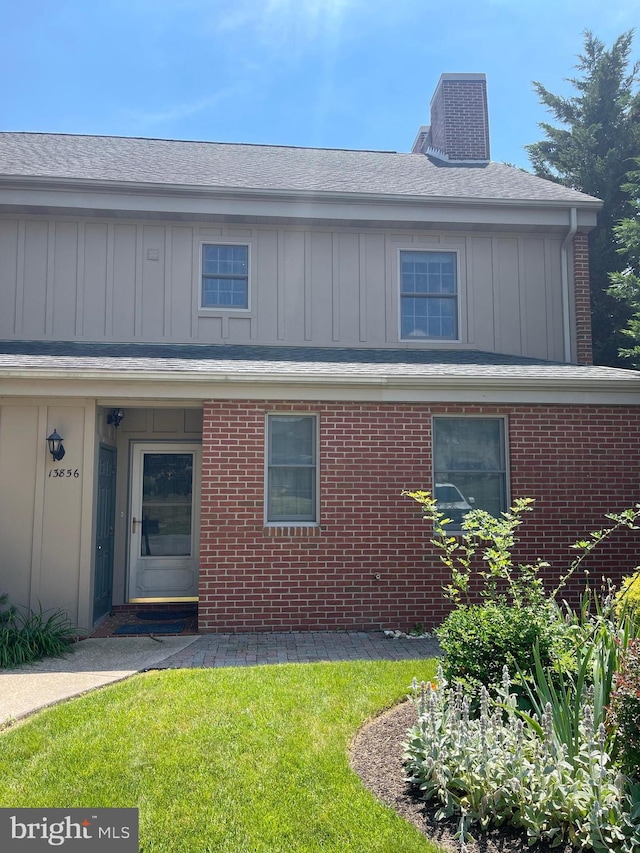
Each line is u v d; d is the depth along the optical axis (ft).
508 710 12.05
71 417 25.25
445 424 27.25
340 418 26.11
